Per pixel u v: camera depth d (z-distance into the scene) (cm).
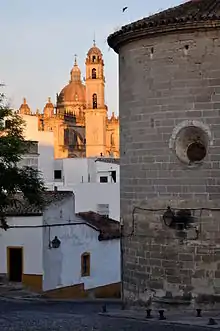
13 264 3778
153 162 2478
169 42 2425
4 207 3481
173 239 2423
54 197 3884
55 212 3816
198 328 2002
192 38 2378
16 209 3775
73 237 3941
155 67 2466
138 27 2470
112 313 2434
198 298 2375
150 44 2481
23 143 3469
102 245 4188
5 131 3431
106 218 4497
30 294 3578
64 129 12975
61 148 12488
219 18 2311
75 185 5641
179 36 2402
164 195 2448
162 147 2452
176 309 2411
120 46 2658
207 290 2361
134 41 2545
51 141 7406
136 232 2550
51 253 3766
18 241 3759
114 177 6912
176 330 1970
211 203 2358
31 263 3725
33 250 3722
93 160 7200
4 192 3438
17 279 3766
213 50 2350
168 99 2433
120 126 2694
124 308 2614
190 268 2389
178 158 2414
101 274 4166
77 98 14475
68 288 3878
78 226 3984
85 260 4041
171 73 2423
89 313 2527
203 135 2383
